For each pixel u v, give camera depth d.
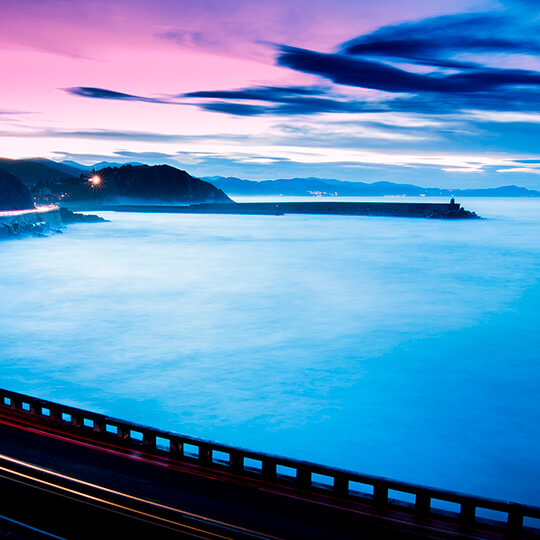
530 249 196.75
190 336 78.25
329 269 146.25
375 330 83.31
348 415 50.00
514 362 67.88
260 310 96.44
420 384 59.25
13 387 56.34
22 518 12.43
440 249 196.00
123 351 70.12
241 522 12.45
